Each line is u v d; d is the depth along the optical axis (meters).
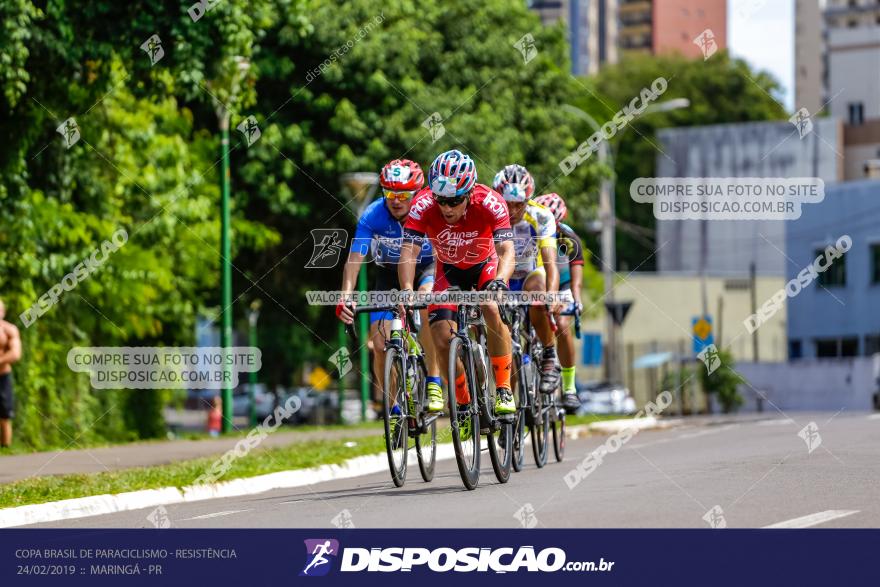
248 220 75.75
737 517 20.31
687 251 158.12
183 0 40.97
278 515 23.73
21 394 47.66
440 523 20.72
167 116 63.53
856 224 126.81
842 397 109.81
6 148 46.69
